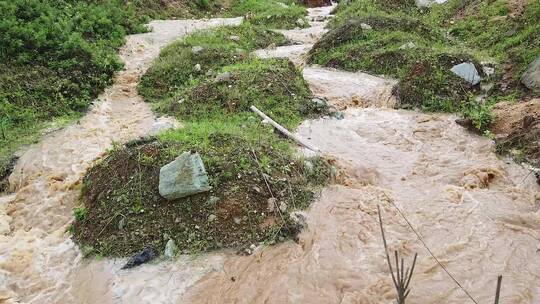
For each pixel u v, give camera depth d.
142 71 13.64
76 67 12.42
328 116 10.12
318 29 18.17
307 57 14.28
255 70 11.19
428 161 8.46
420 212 7.03
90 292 5.95
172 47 14.51
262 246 6.39
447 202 7.23
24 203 8.03
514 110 9.21
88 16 15.26
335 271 5.97
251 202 6.78
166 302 5.66
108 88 12.63
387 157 8.62
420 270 5.94
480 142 8.91
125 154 7.70
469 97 10.17
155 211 6.74
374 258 6.16
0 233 7.27
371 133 9.44
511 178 7.81
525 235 6.48
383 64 12.50
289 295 5.66
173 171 6.78
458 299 5.49
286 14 19.91
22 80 11.48
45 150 9.62
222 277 5.95
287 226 6.59
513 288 5.61
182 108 10.57
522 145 8.34
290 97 10.42
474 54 11.80
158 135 8.31
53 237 7.02
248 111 9.91
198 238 6.45
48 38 12.88
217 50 13.62
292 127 9.45
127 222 6.68
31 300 5.94
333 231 6.63
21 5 13.23
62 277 6.29
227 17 21.80
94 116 11.17
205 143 7.64
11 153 9.57
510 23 13.03
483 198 7.28
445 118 9.87
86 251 6.55
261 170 7.18
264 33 16.69
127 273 6.10
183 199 6.77
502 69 10.90
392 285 5.70
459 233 6.57
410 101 10.58
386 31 14.21
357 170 8.16
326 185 7.62
